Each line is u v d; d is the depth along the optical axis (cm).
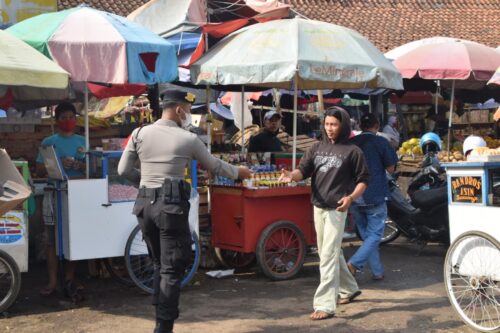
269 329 538
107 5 1722
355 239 942
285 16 845
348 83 758
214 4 970
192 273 668
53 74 556
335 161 550
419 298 626
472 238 532
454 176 557
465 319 532
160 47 641
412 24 2062
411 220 825
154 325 552
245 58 680
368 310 588
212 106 1302
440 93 1224
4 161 580
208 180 745
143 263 665
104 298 641
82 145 675
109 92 859
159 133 501
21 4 1009
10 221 586
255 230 704
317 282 699
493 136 1501
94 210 616
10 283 584
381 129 1302
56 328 546
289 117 1392
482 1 2241
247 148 946
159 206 486
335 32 707
